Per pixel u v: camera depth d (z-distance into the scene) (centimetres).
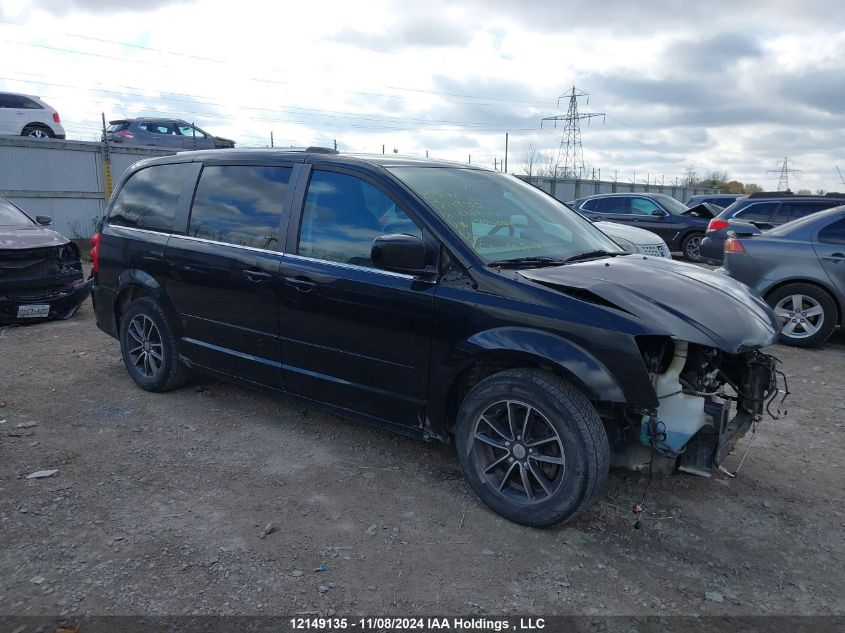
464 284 347
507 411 341
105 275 552
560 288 327
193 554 308
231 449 429
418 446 438
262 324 433
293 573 296
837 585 297
